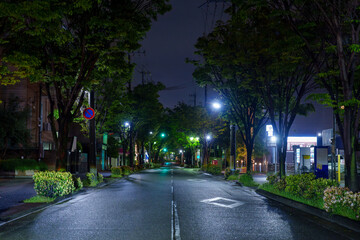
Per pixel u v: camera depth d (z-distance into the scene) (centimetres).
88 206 1202
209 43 1712
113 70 1592
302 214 1069
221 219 952
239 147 4403
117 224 862
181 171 5047
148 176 3459
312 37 1206
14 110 3034
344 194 948
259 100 2277
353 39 986
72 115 1656
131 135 4203
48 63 1495
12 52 1076
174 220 923
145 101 3912
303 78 1628
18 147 3123
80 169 3641
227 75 1825
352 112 1066
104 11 1369
